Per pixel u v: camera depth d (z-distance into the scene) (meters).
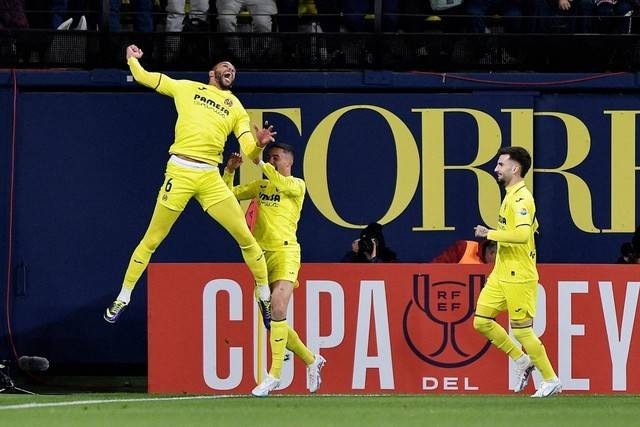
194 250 43.22
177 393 36.50
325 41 43.41
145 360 42.91
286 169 35.88
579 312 36.75
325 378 36.88
